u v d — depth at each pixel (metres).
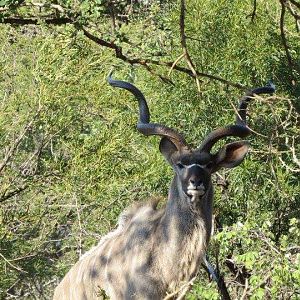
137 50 25.81
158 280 18.02
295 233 19.91
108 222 26.44
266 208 24.72
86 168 26.38
